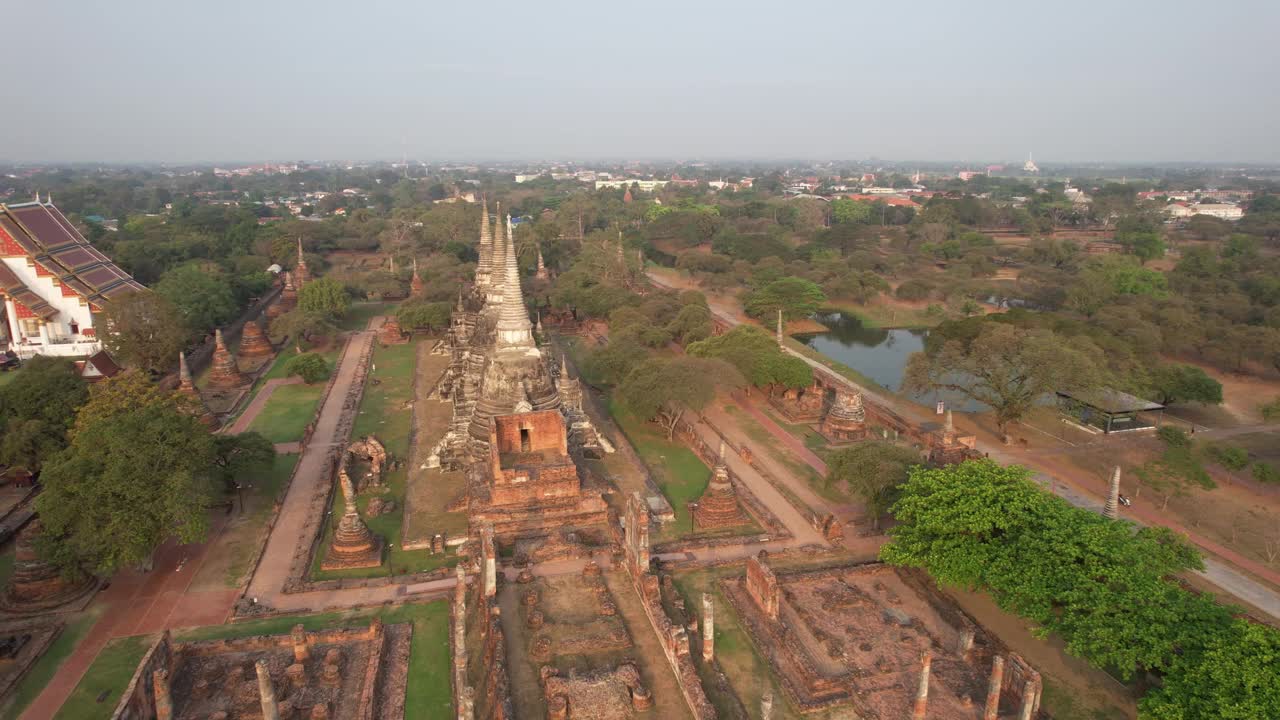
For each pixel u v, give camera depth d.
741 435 65.75
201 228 166.75
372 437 58.78
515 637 33.62
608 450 58.50
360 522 44.16
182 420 43.22
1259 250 156.38
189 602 39.28
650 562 42.66
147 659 29.92
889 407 74.62
